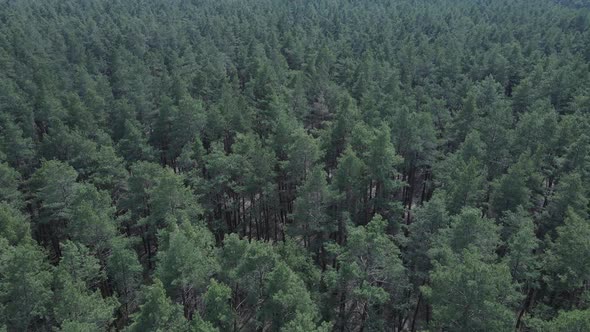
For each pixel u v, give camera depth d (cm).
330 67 10319
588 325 2878
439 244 4200
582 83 8406
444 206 4516
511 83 9994
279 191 6338
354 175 5356
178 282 3903
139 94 8394
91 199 4938
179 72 9638
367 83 8612
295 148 5703
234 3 18475
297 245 5062
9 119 6938
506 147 6381
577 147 5519
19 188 6544
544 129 6294
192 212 5166
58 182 5231
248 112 7575
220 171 5916
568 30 13412
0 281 3809
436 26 14312
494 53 10275
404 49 10794
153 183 5581
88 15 14338
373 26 14062
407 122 6197
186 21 14362
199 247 4247
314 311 3841
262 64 9362
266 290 3881
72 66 10400
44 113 7562
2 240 4019
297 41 11662
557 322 3062
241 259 4234
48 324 3916
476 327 3288
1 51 9262
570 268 3797
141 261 6084
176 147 7200
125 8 16038
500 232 4741
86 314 3641
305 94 8681
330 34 13400
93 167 6391
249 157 5972
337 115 7212
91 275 4228
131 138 6881
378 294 3884
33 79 8969
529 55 10681
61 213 5088
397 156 5500
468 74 9881
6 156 6309
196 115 7150
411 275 4491
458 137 7162
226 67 11056
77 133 6650
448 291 3406
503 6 18362
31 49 10388
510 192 5100
